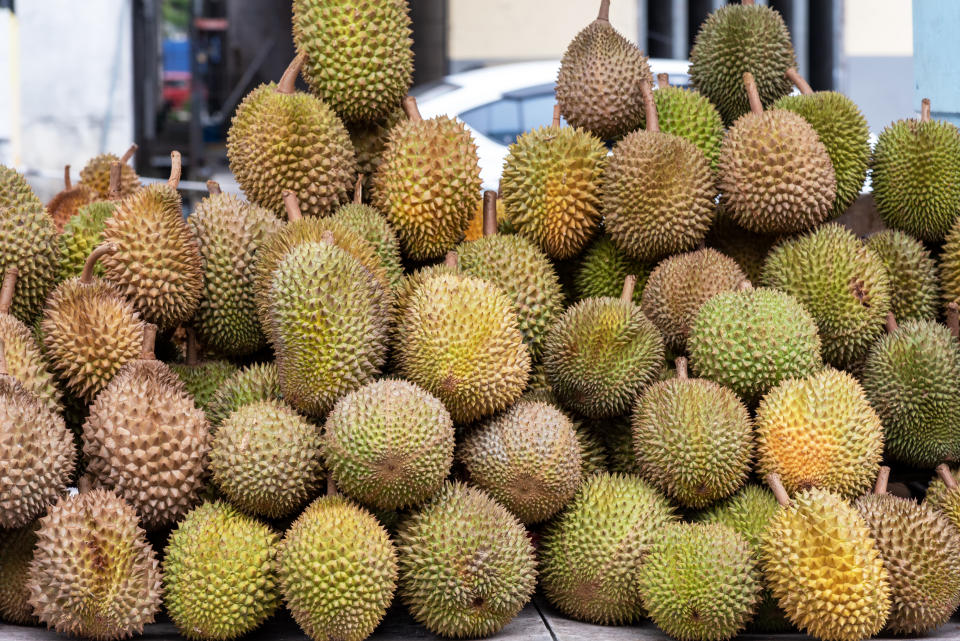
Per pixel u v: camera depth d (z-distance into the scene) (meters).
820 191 3.41
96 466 2.88
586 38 3.80
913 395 3.37
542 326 3.38
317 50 3.51
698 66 4.08
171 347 3.56
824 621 2.75
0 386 2.79
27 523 2.80
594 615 3.09
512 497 3.01
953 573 2.92
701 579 2.80
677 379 3.13
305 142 3.39
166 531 3.03
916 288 3.63
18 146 12.31
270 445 2.84
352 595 2.69
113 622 2.68
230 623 2.78
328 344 2.87
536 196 3.48
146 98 14.78
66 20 12.14
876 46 11.59
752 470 3.17
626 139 3.51
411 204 3.38
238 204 3.35
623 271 3.63
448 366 2.94
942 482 3.30
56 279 3.31
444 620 2.86
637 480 3.17
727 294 3.24
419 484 2.81
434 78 12.31
